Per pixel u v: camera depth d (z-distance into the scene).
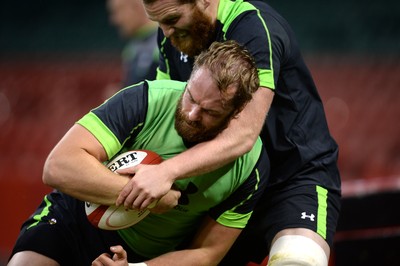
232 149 9.56
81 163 9.17
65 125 39.22
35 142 35.53
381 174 30.50
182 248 11.05
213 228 10.45
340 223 15.27
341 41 50.88
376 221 15.45
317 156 11.80
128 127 9.62
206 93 9.08
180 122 9.44
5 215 27.39
